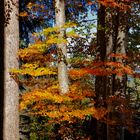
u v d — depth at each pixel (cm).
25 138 1526
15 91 1127
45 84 1265
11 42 1127
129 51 1546
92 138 1414
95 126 1433
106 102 1209
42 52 1175
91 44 1443
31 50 1127
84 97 1135
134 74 1194
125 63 1255
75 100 1165
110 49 1263
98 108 1138
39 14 1438
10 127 1115
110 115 1215
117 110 1205
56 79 1321
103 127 1354
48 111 1169
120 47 1229
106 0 1130
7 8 1119
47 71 1094
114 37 1266
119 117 1205
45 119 1455
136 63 1362
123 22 1239
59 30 1066
